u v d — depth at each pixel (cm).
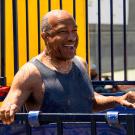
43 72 530
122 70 2048
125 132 455
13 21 803
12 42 894
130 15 2000
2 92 750
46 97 528
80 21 976
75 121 422
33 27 920
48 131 462
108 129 462
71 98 536
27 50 836
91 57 1677
